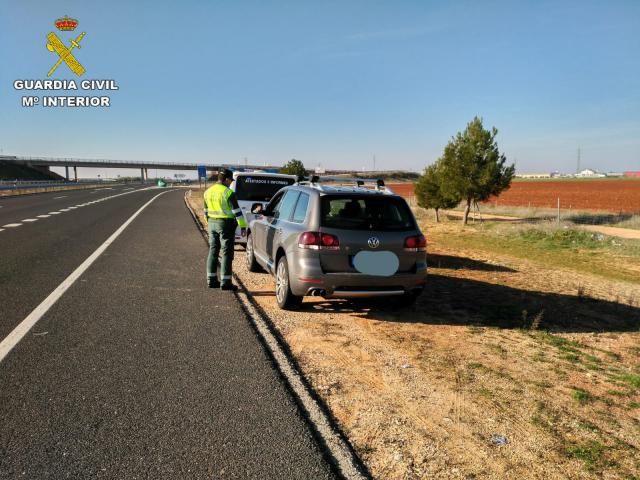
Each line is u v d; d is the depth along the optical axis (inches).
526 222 820.0
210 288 271.4
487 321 230.5
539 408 138.6
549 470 107.7
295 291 217.2
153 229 574.2
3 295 241.0
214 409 126.0
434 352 182.7
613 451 116.9
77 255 370.3
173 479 95.9
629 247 522.6
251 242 326.3
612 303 282.4
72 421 117.2
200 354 165.6
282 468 101.3
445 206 853.2
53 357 158.9
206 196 269.9
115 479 95.1
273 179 399.9
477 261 437.4
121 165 5201.8
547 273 385.1
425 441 117.7
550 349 192.5
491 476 104.3
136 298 242.4
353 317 228.7
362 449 113.1
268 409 127.0
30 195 1536.7
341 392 144.1
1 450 103.8
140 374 147.1
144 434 112.4
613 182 4084.6
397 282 218.4
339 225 213.5
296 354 174.7
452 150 798.5
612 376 165.8
